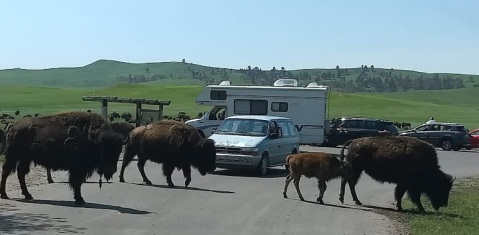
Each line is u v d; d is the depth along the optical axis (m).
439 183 13.14
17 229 8.77
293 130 20.48
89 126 11.50
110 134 11.23
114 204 11.48
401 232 9.91
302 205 12.48
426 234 9.81
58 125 11.57
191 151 14.73
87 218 9.86
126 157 15.16
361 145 13.27
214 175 17.69
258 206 12.00
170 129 14.89
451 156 31.41
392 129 33.78
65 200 11.77
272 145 18.39
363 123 33.72
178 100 123.25
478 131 37.84
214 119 28.17
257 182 16.33
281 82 29.64
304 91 28.22
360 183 18.20
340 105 116.88
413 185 13.02
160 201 12.10
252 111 28.48
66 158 11.27
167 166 14.68
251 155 17.44
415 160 12.92
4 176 11.70
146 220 9.88
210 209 11.32
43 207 10.84
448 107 138.75
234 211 11.21
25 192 11.74
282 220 10.48
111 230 8.95
